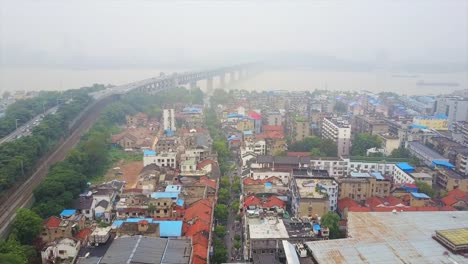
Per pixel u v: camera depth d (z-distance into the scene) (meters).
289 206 198.88
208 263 146.75
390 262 122.06
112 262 111.38
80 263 112.75
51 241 150.50
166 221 162.50
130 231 146.25
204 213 174.88
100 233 129.25
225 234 178.88
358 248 130.38
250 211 169.88
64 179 193.38
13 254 129.62
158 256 115.75
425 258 124.81
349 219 154.88
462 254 126.88
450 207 189.88
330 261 121.81
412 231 144.00
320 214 176.75
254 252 140.38
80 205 185.50
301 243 135.75
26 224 151.62
